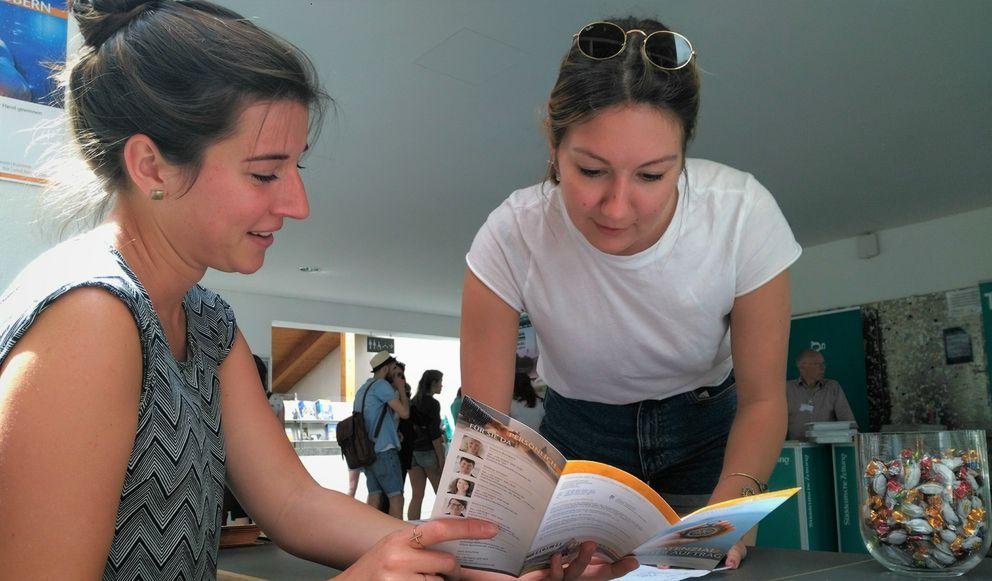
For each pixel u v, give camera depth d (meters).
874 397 6.72
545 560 0.90
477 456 0.79
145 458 0.72
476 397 1.45
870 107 4.20
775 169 5.18
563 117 1.09
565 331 1.45
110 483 0.64
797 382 6.29
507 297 1.46
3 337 0.63
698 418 1.57
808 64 3.70
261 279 8.38
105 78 0.76
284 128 0.78
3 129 1.33
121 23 0.79
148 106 0.74
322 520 1.01
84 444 0.62
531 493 0.81
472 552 0.85
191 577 0.78
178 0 0.81
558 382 1.62
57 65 1.12
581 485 0.82
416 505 7.45
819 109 4.22
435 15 3.25
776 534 5.16
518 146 4.70
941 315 6.35
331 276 8.29
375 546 0.82
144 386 0.71
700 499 1.61
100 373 0.64
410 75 3.78
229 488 1.06
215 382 0.92
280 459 1.04
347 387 14.44
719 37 3.43
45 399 0.61
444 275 8.30
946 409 6.27
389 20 3.29
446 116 4.26
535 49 3.53
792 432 6.18
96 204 0.81
